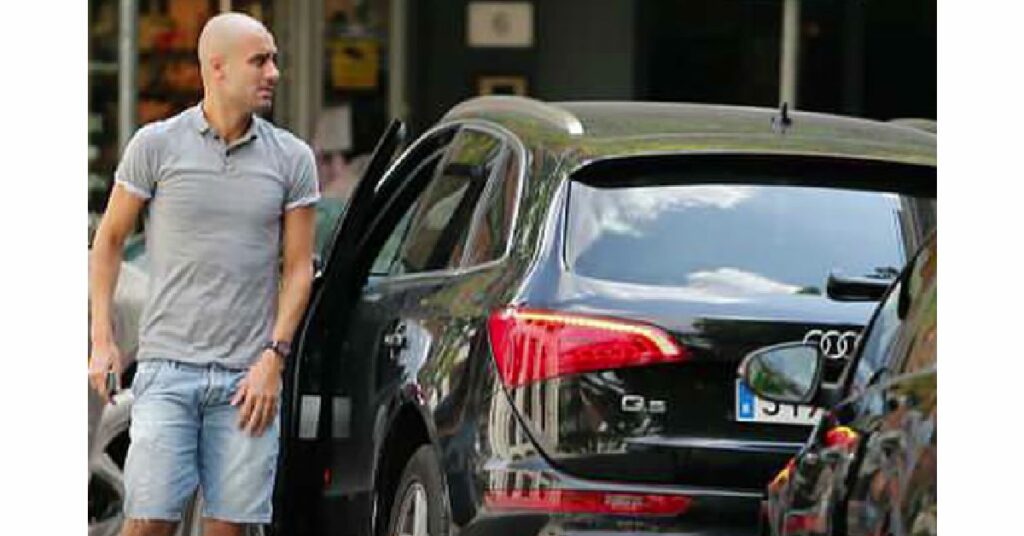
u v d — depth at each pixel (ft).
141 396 48.80
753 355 38.93
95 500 55.21
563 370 44.14
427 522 46.80
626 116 49.88
